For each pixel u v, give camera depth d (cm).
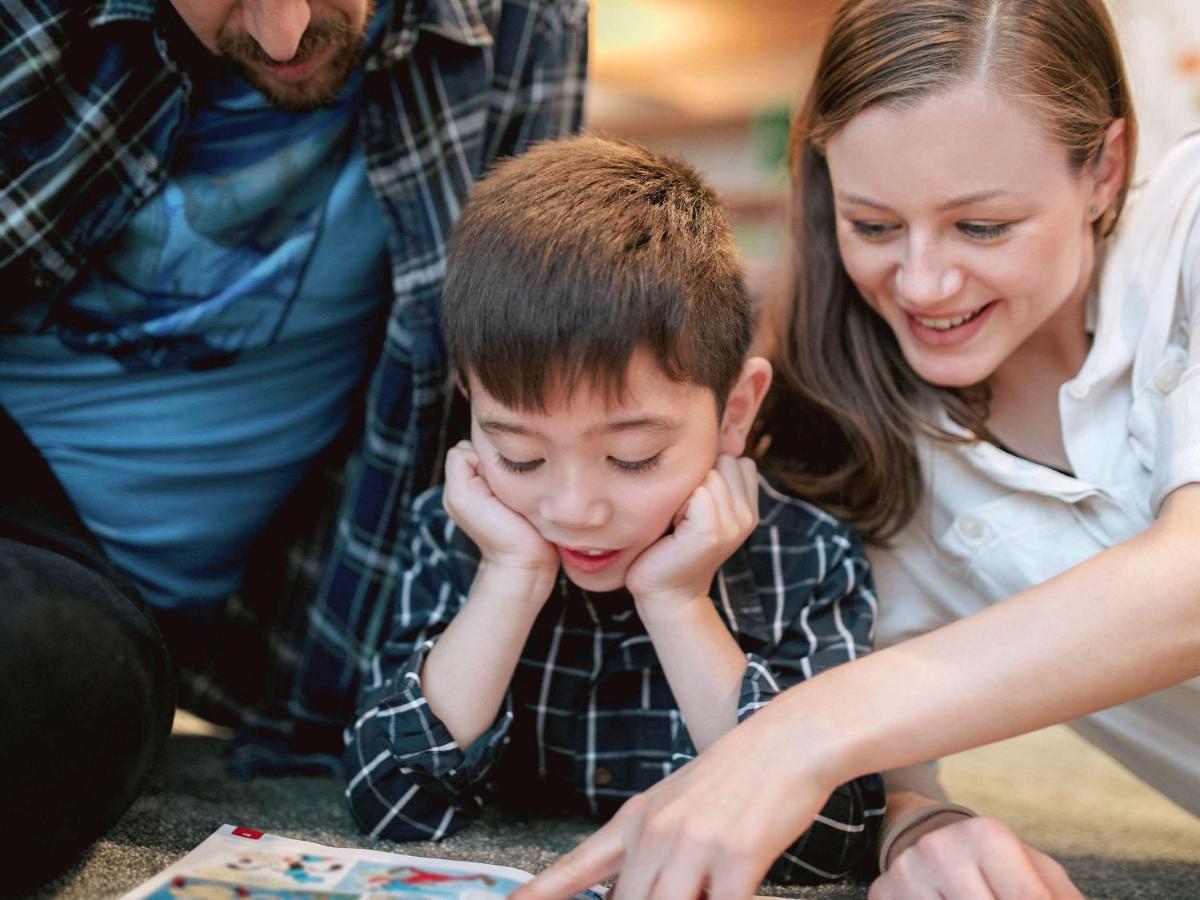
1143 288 101
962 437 105
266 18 93
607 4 292
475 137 118
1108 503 100
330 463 128
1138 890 93
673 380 85
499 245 87
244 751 122
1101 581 75
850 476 109
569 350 82
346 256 116
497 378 84
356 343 123
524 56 122
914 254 93
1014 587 106
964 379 99
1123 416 102
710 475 93
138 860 83
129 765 79
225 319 112
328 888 74
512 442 86
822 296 109
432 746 92
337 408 124
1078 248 96
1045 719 73
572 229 85
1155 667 73
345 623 119
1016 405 109
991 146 89
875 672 74
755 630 100
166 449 114
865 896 87
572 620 102
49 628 74
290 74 101
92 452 113
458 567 103
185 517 117
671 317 84
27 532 88
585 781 102
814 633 100
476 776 93
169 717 86
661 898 68
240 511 120
